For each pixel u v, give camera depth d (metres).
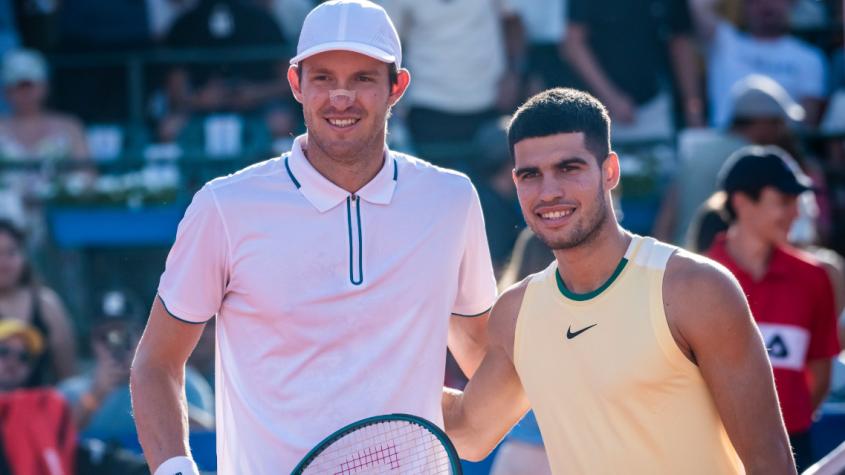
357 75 7.89
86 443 14.34
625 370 7.47
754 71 20.83
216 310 8.20
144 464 14.24
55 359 16.95
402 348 8.10
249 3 21.83
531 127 7.61
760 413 7.30
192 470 7.70
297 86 8.20
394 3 19.62
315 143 8.00
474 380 8.52
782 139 17.61
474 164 17.53
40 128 20.42
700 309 7.29
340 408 7.95
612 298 7.60
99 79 21.95
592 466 7.69
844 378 15.09
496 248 15.45
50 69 21.88
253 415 8.06
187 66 21.55
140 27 22.00
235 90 21.19
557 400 7.83
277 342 7.98
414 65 19.80
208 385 16.67
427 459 8.03
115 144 21.08
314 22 7.97
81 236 18.94
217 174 19.53
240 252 7.96
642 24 20.28
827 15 22.59
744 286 12.74
